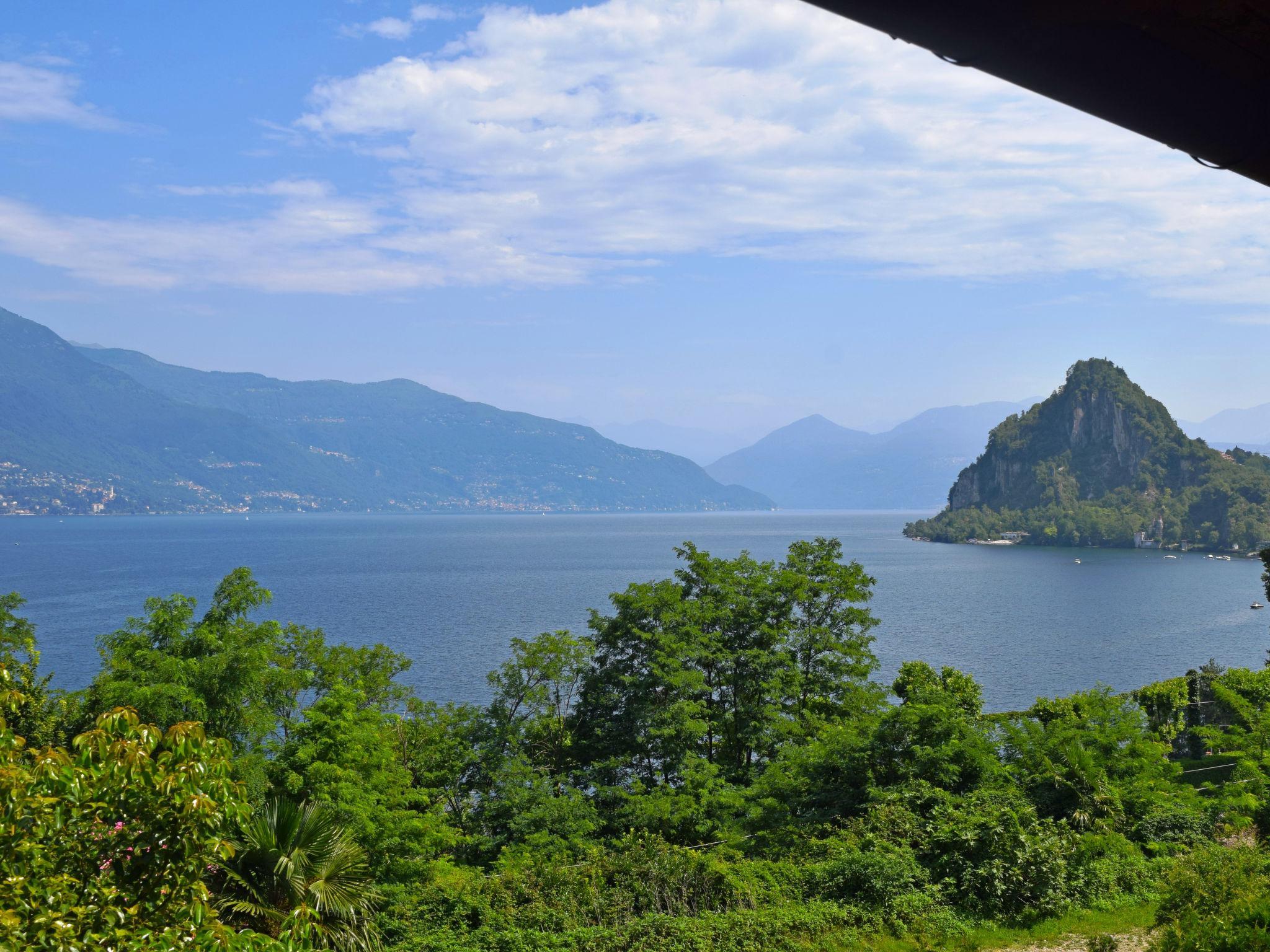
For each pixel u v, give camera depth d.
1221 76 2.65
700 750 27.80
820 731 22.86
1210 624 102.38
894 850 16.95
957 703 24.47
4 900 6.95
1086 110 2.74
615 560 198.12
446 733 25.92
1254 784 19.67
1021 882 15.85
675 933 14.91
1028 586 153.00
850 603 30.64
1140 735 20.84
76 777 7.67
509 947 14.85
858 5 2.31
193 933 7.84
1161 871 16.83
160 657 19.97
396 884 17.45
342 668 26.41
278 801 15.27
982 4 2.31
